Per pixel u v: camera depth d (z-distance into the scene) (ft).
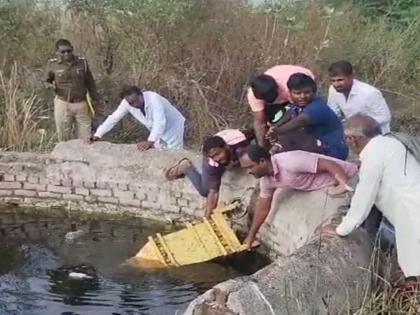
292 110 23.30
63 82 30.37
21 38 36.78
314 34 35.81
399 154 17.81
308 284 17.53
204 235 25.25
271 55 33.78
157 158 27.84
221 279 23.73
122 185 28.14
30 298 22.65
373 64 35.91
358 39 37.06
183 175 27.17
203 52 34.37
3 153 29.12
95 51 36.17
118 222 28.07
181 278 23.75
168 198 27.71
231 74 33.37
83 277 23.89
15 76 33.09
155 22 34.81
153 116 27.71
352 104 24.00
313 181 22.91
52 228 27.71
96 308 22.09
